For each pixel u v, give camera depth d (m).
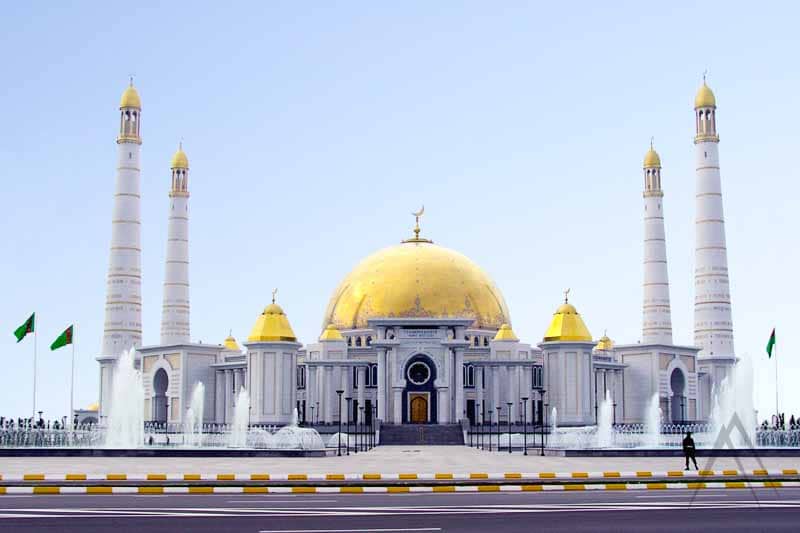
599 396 150.75
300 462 78.38
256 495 46.44
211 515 37.88
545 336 142.88
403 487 49.41
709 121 152.62
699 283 153.12
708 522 35.88
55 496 45.66
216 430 142.38
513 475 56.66
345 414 146.00
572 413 139.62
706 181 152.50
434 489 49.03
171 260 157.62
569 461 79.94
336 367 146.12
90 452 86.38
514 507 40.56
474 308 154.00
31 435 103.19
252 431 126.62
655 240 158.50
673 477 56.78
